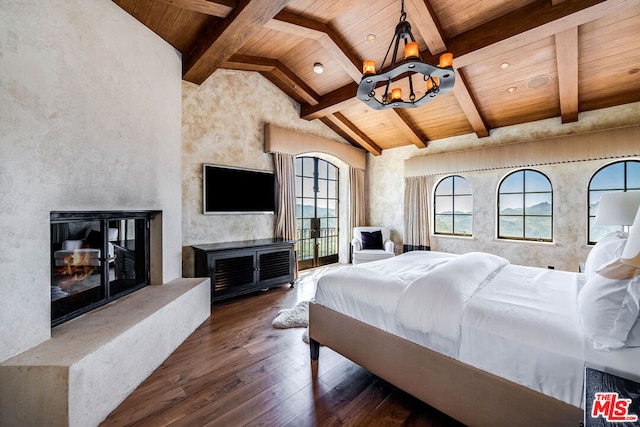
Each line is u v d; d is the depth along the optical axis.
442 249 5.20
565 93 3.40
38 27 1.56
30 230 1.49
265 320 2.92
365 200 6.30
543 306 1.40
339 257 6.19
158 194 2.62
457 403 1.35
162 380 1.88
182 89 3.48
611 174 3.72
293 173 4.69
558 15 2.41
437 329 1.42
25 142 1.48
